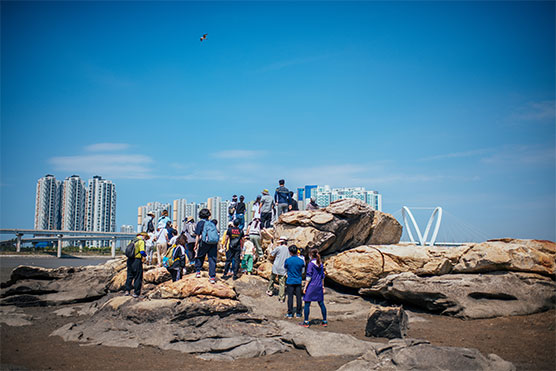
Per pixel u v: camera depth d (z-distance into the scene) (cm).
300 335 902
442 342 869
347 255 1402
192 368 730
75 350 869
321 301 1058
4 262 3922
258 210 1934
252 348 837
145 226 1947
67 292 1554
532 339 852
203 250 1134
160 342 912
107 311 1102
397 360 685
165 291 1098
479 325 1015
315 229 1476
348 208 1498
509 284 1163
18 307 1438
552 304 1098
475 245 1300
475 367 661
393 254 1336
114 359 795
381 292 1277
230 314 1025
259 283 1404
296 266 1147
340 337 875
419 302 1196
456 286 1169
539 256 1209
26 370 718
